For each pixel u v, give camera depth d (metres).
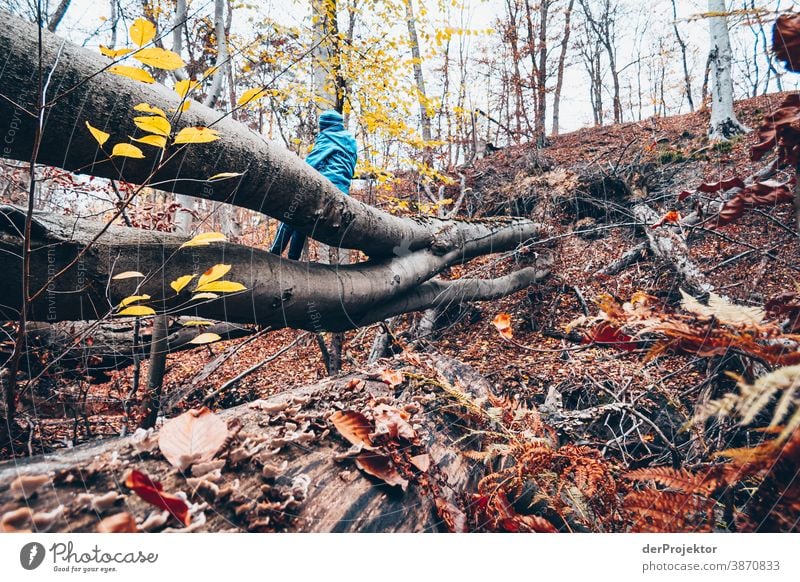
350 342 5.66
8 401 0.98
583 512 1.09
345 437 1.10
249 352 5.87
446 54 10.51
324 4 4.31
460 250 3.55
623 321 0.81
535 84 12.83
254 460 0.98
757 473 0.66
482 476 1.32
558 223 5.73
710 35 6.96
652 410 2.55
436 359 2.12
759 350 0.64
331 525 0.87
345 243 2.40
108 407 2.89
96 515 0.74
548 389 3.27
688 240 4.11
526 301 4.91
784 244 2.87
